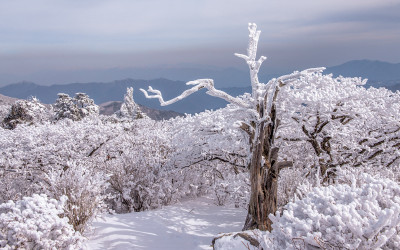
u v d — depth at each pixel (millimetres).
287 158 10453
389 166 9766
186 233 6980
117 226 6855
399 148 9695
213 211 9859
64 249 4703
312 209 3561
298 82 8969
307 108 8414
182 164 10297
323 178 8711
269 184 6559
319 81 8844
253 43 7246
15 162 10438
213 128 8266
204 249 5824
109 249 5574
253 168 6559
